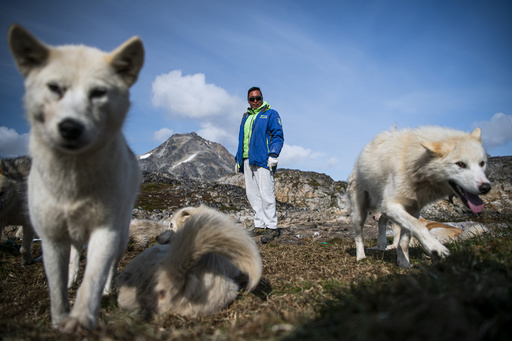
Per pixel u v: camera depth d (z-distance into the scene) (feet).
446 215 38.22
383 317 4.95
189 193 65.82
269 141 22.63
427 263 11.27
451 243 13.42
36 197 7.14
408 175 12.18
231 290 9.24
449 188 11.94
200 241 8.28
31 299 11.07
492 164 63.77
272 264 14.39
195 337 6.31
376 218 20.75
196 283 8.32
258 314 7.73
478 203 11.02
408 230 12.44
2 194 15.25
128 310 8.79
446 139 11.75
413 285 6.23
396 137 13.52
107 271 7.08
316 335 4.99
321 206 86.17
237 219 38.24
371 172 13.89
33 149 7.01
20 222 16.30
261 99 23.12
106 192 7.13
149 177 81.00
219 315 8.32
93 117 6.49
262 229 23.07
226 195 66.74
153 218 37.73
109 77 6.97
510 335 4.36
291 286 10.39
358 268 12.13
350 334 4.70
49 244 7.45
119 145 7.57
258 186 23.03
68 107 6.22
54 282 7.48
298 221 34.96
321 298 8.69
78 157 6.61
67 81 6.51
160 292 8.47
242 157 23.61
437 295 5.40
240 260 8.70
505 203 47.42
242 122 23.77
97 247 7.07
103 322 7.61
